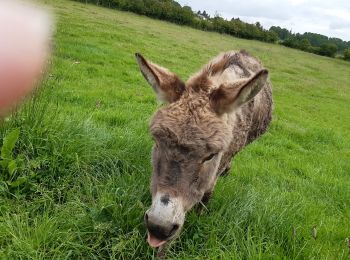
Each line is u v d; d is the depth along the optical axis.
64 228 0.97
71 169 1.21
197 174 0.81
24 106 1.21
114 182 1.19
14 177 1.12
